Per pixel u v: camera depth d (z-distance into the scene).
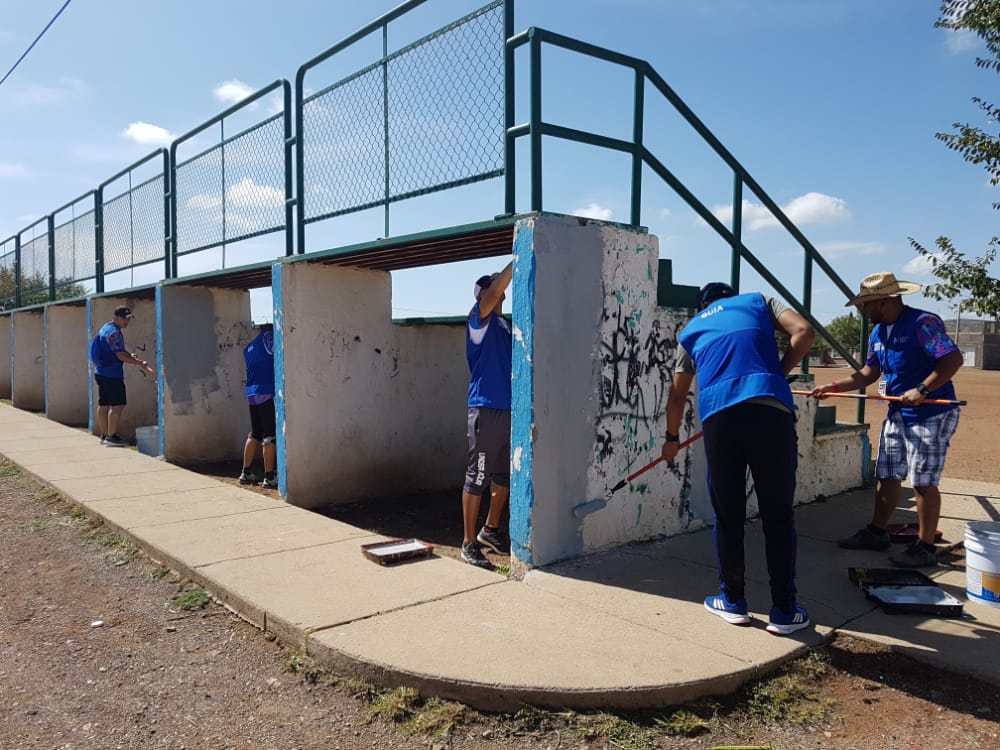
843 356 7.40
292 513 6.09
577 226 4.62
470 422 5.02
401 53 5.45
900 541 5.30
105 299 11.22
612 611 3.86
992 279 5.71
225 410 9.33
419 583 4.30
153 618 4.12
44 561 5.20
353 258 6.41
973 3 5.68
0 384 17.44
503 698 2.99
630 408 5.04
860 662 3.45
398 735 2.88
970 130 5.73
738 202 5.90
